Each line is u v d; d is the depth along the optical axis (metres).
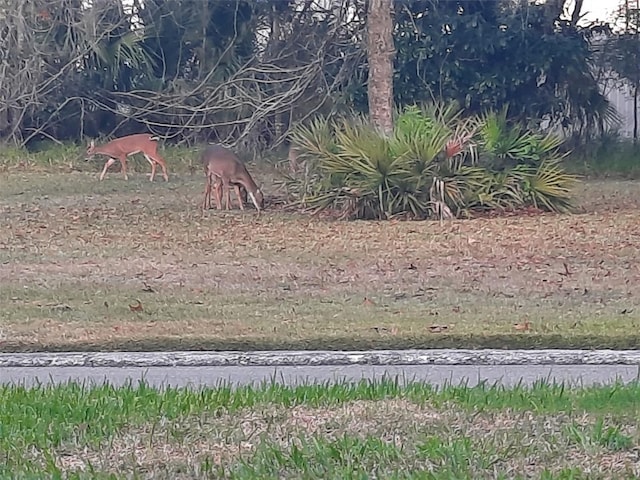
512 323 8.84
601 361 7.50
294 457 4.93
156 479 4.76
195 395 6.23
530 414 5.78
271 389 6.39
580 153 22.69
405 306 9.84
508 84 22.34
